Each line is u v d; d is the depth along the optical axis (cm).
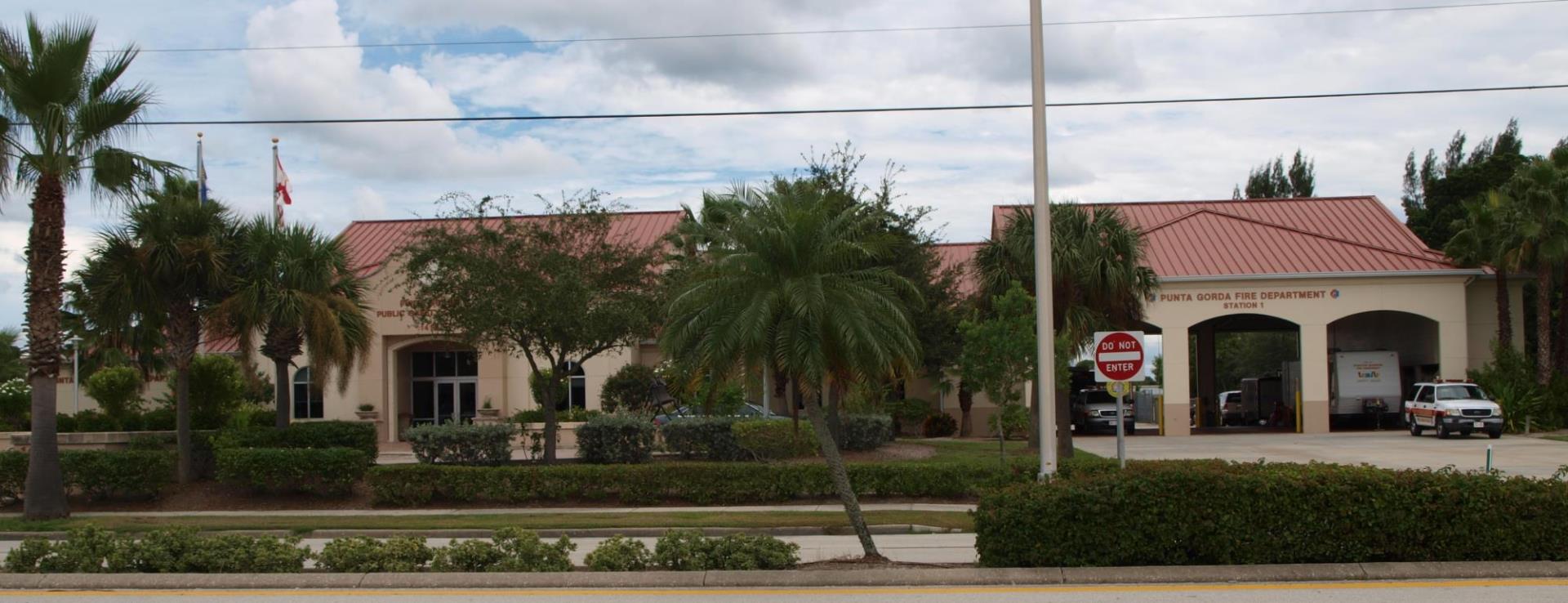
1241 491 991
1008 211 4062
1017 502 1017
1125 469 1044
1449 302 3809
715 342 1153
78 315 3950
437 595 987
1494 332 3984
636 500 2123
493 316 2144
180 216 2277
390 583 1023
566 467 2156
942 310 3306
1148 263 3884
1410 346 4275
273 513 2108
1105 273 2572
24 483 2191
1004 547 1014
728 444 2423
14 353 5756
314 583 1025
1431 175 7356
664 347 1237
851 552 1434
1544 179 3744
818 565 1075
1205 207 4484
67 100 1873
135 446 2581
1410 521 979
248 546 1095
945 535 1681
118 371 3072
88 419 2994
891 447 2758
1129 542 994
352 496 2219
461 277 2188
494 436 2361
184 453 2317
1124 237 2603
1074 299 2639
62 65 1838
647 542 1639
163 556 1077
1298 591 924
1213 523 988
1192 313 3906
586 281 2170
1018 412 2105
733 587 994
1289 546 985
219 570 1074
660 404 3444
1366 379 4091
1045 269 1303
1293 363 4325
